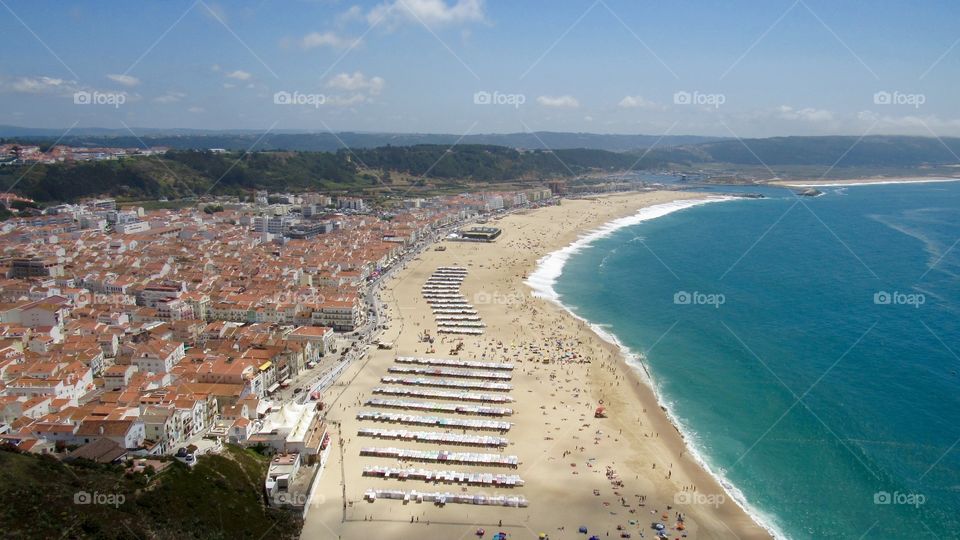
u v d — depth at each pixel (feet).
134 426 524.11
